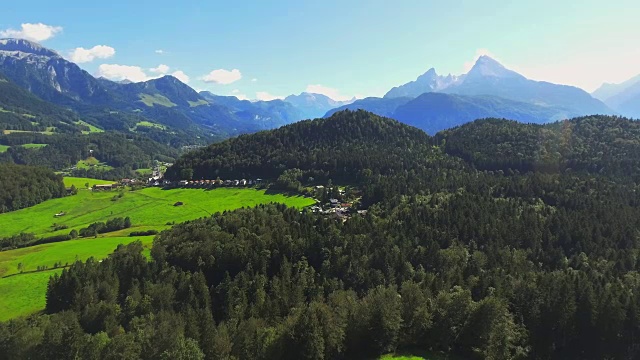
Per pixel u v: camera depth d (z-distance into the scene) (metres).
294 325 83.94
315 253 146.50
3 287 136.75
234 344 88.25
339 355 85.75
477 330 88.00
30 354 88.12
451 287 116.50
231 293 121.31
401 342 91.12
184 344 78.69
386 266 137.75
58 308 122.88
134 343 85.75
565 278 112.06
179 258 144.00
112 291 124.06
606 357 99.94
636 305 102.75
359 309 90.50
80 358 82.88
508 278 122.06
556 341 101.88
